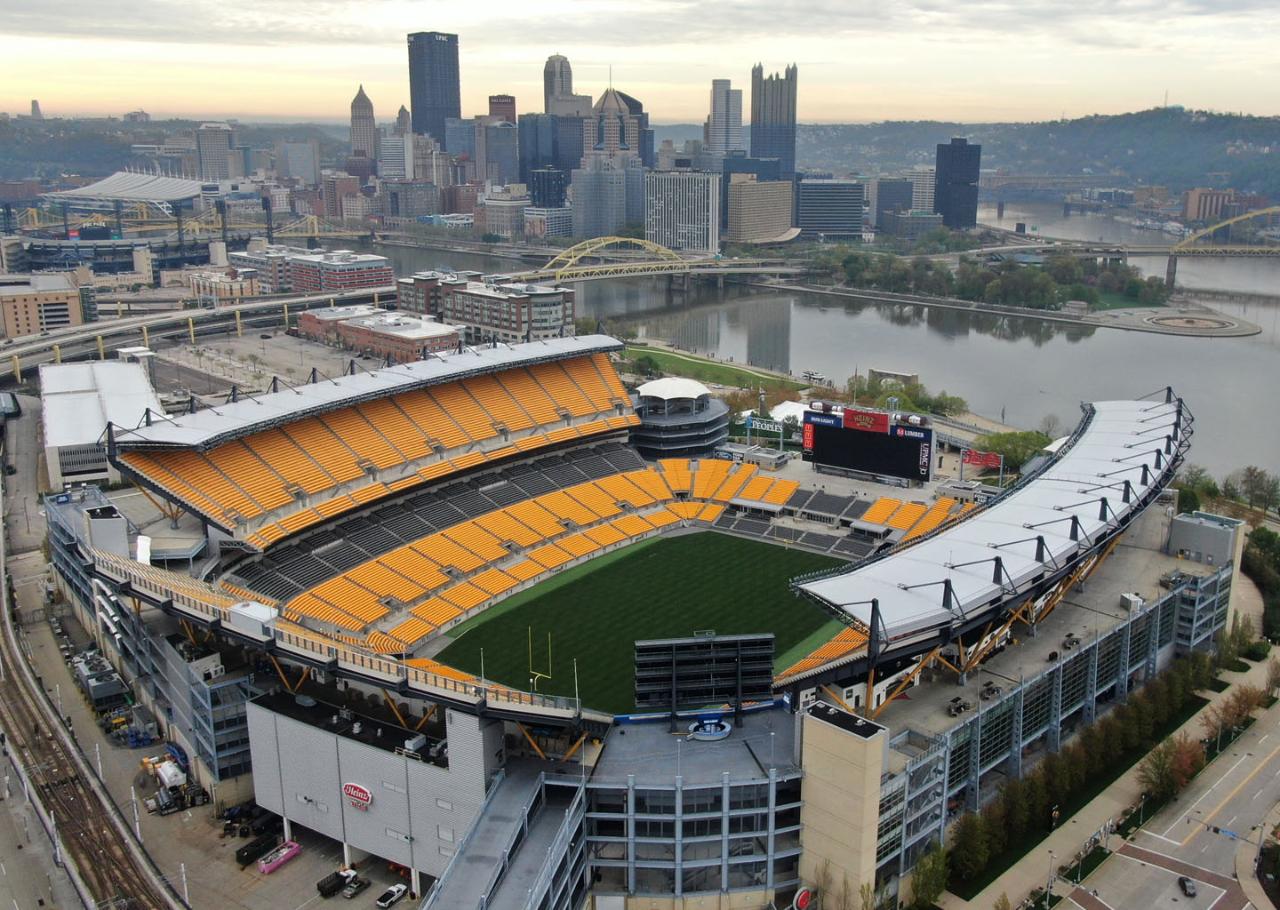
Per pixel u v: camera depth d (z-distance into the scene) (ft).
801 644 639.35
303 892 438.81
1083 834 476.54
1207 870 453.58
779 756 431.43
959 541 568.41
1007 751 499.10
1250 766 526.98
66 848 466.29
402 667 451.53
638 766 426.10
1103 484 643.04
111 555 601.62
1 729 563.48
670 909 423.23
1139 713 533.55
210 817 488.85
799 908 412.36
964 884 446.60
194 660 498.69
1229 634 625.82
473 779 417.90
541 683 592.60
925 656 495.82
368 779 442.91
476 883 379.76
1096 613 574.15
